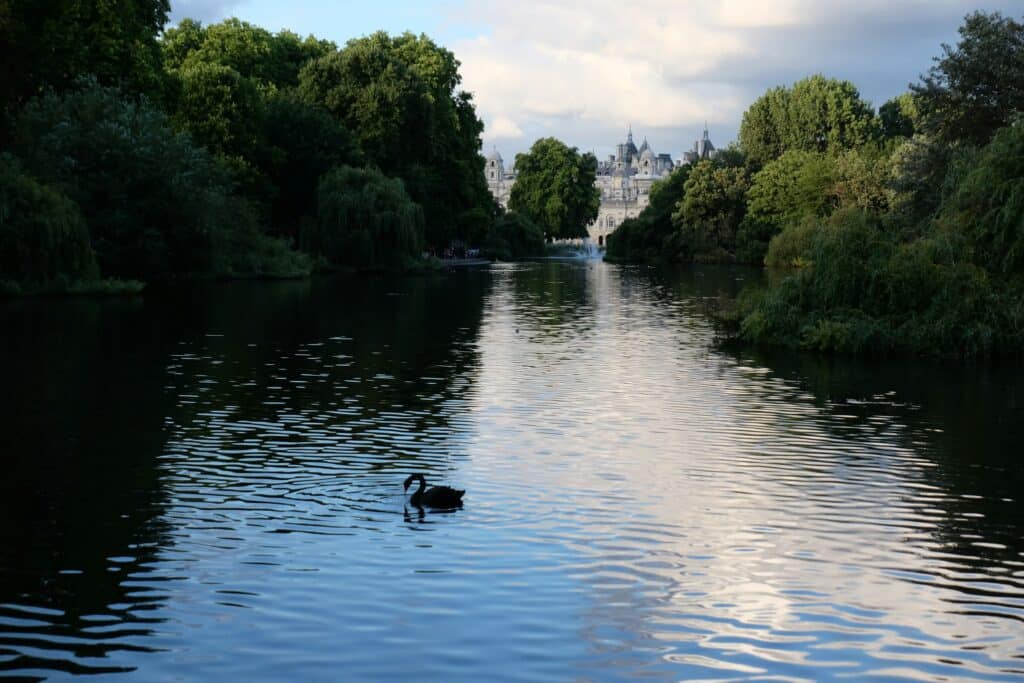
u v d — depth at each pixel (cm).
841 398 3238
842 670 1362
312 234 9675
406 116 11219
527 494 2128
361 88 11169
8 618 1489
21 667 1342
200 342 4331
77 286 6241
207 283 7806
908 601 1591
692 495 2133
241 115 9556
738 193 14212
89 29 7425
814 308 4600
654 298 7325
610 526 1923
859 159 11831
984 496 2145
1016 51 6297
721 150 15200
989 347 4056
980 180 4434
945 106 6562
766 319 4597
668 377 3638
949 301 4234
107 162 6875
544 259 15988
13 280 6062
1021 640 1459
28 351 3962
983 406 3116
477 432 2706
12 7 6309
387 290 7644
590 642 1432
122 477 2223
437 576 1659
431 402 3111
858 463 2409
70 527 1888
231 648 1402
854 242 4534
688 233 14262
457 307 6334
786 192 13050
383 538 1839
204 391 3216
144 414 2859
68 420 2773
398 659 1374
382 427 2747
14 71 6469
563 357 4134
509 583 1638
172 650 1395
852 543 1848
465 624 1484
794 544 1839
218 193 8169
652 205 16625
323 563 1714
